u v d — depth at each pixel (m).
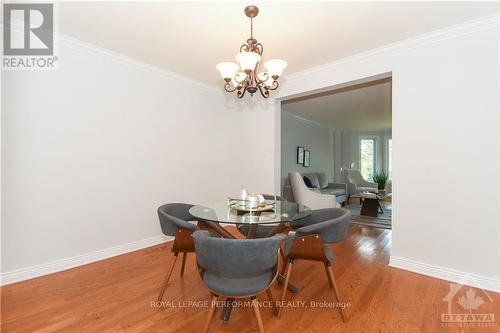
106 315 1.75
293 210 2.19
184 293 2.05
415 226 2.46
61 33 2.40
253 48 1.99
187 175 3.62
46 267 2.37
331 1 1.90
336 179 8.48
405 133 2.52
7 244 2.16
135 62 3.01
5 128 2.15
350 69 2.92
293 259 1.81
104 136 2.76
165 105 3.34
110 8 2.01
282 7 1.97
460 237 2.23
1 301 1.90
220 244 1.30
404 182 2.53
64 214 2.48
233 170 4.25
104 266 2.56
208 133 3.89
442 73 2.32
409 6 1.97
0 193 2.12
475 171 2.16
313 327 1.64
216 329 1.62
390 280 2.27
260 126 4.01
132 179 3.01
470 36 2.19
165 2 1.93
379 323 1.67
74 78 2.53
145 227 3.15
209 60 3.02
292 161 6.48
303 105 5.45
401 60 2.55
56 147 2.42
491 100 2.10
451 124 2.28
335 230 1.82
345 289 2.11
